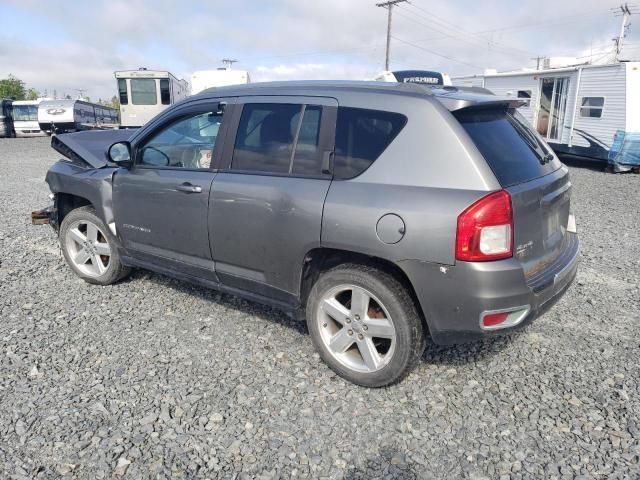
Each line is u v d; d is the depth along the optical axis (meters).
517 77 17.55
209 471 2.65
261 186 3.53
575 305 4.63
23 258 5.83
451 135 2.97
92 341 3.93
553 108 16.17
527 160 3.29
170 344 3.89
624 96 13.23
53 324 4.20
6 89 67.38
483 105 3.19
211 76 20.00
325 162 3.31
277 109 3.61
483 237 2.82
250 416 3.07
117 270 4.81
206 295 4.78
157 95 24.70
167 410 3.10
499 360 3.69
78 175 4.84
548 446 2.83
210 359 3.68
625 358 3.73
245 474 2.63
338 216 3.16
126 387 3.33
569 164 16.28
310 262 3.47
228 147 3.79
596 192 10.95
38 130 33.09
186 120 4.11
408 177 3.03
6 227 7.33
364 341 3.29
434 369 3.57
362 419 3.05
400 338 3.12
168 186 4.06
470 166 2.91
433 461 2.72
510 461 2.72
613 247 6.54
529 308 3.01
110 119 41.44
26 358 3.67
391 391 3.32
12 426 2.95
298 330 4.12
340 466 2.69
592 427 2.97
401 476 2.62
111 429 2.94
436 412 3.12
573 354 3.78
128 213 4.43
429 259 2.92
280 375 3.49
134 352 3.77
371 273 3.17
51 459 2.70
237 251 3.73
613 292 4.95
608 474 2.62
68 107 31.70
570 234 3.94
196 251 4.00
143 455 2.75
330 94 3.42
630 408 3.14
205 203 3.82
